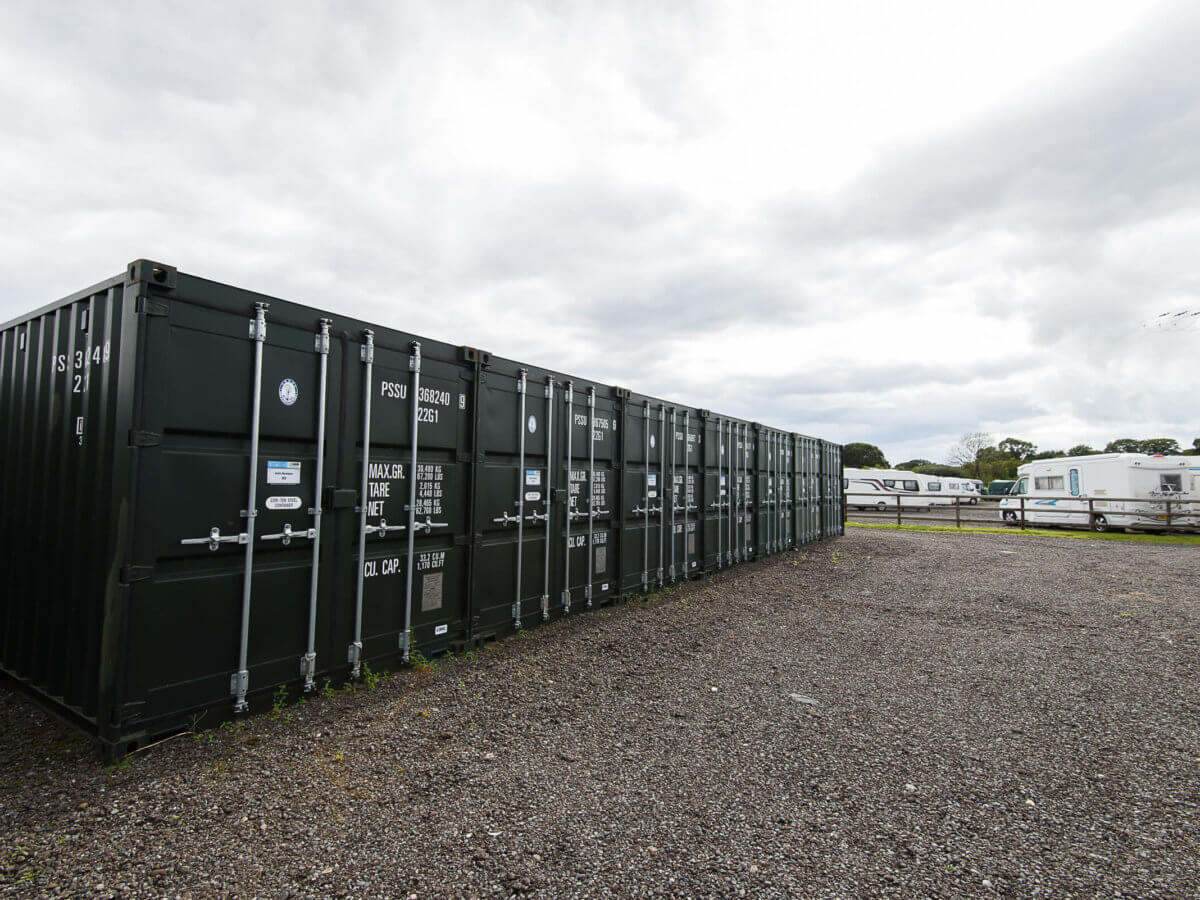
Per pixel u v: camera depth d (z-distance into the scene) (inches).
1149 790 146.1
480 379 257.8
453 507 245.6
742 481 522.0
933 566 522.6
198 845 117.7
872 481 1621.6
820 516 743.1
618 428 356.5
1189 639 289.0
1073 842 123.9
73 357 177.8
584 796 139.6
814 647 269.6
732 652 260.2
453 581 246.4
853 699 206.5
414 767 151.6
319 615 194.4
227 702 171.5
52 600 179.8
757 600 371.6
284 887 106.2
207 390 165.6
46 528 185.3
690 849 119.3
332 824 126.0
